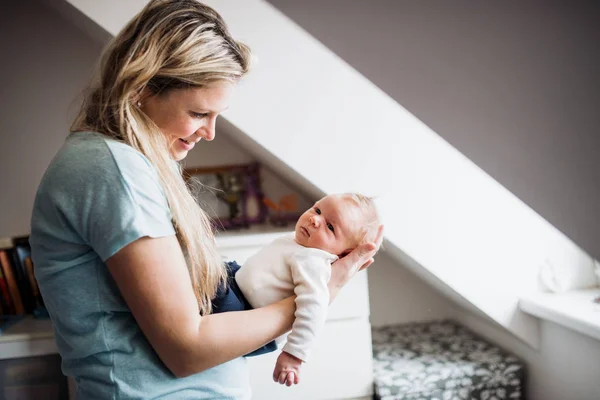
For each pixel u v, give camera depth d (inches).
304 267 45.7
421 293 105.3
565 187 102.0
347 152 77.0
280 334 42.1
